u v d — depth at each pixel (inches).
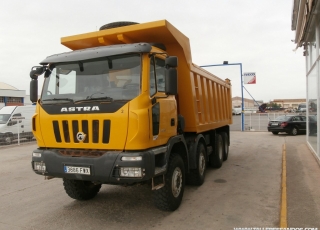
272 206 208.2
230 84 440.8
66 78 189.0
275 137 730.2
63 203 230.1
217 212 199.2
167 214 198.7
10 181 309.9
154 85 182.2
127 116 163.0
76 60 185.2
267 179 287.4
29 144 659.4
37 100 196.5
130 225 182.2
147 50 171.9
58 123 182.1
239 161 392.8
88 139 173.5
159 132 182.4
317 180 271.4
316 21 345.7
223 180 289.1
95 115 170.1
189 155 251.9
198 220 185.9
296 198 219.1
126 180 161.2
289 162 368.8
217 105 356.2
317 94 365.1
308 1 302.8
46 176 191.5
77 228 179.8
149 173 164.7
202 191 251.8
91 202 229.6
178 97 248.1
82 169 168.7
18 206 225.6
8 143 645.9
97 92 178.1
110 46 188.7
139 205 219.8
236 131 937.5
